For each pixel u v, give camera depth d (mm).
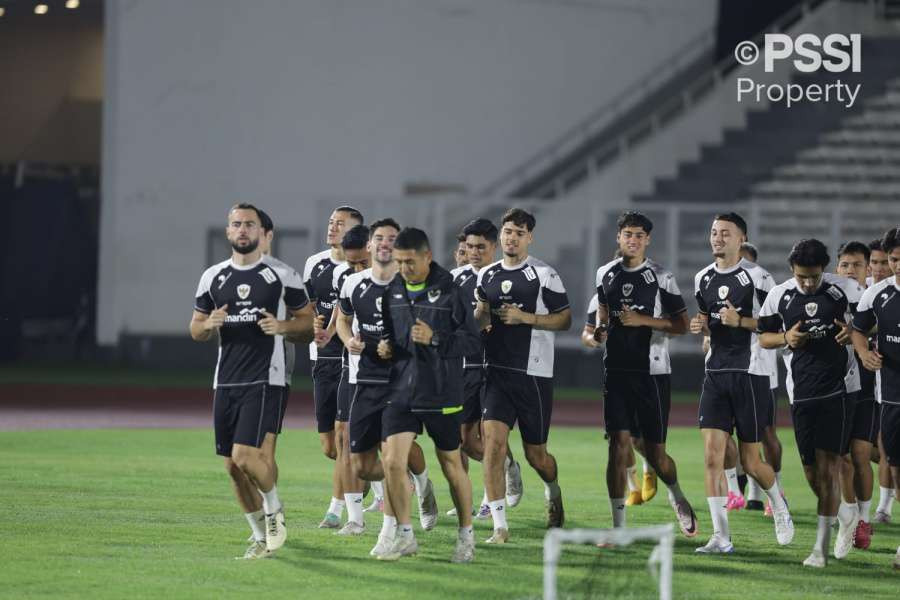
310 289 31969
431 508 30438
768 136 101375
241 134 98188
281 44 98625
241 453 25594
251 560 25938
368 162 100062
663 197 99812
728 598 23281
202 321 26453
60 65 121688
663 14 105062
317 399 31812
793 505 37656
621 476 29734
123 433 53625
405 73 100688
